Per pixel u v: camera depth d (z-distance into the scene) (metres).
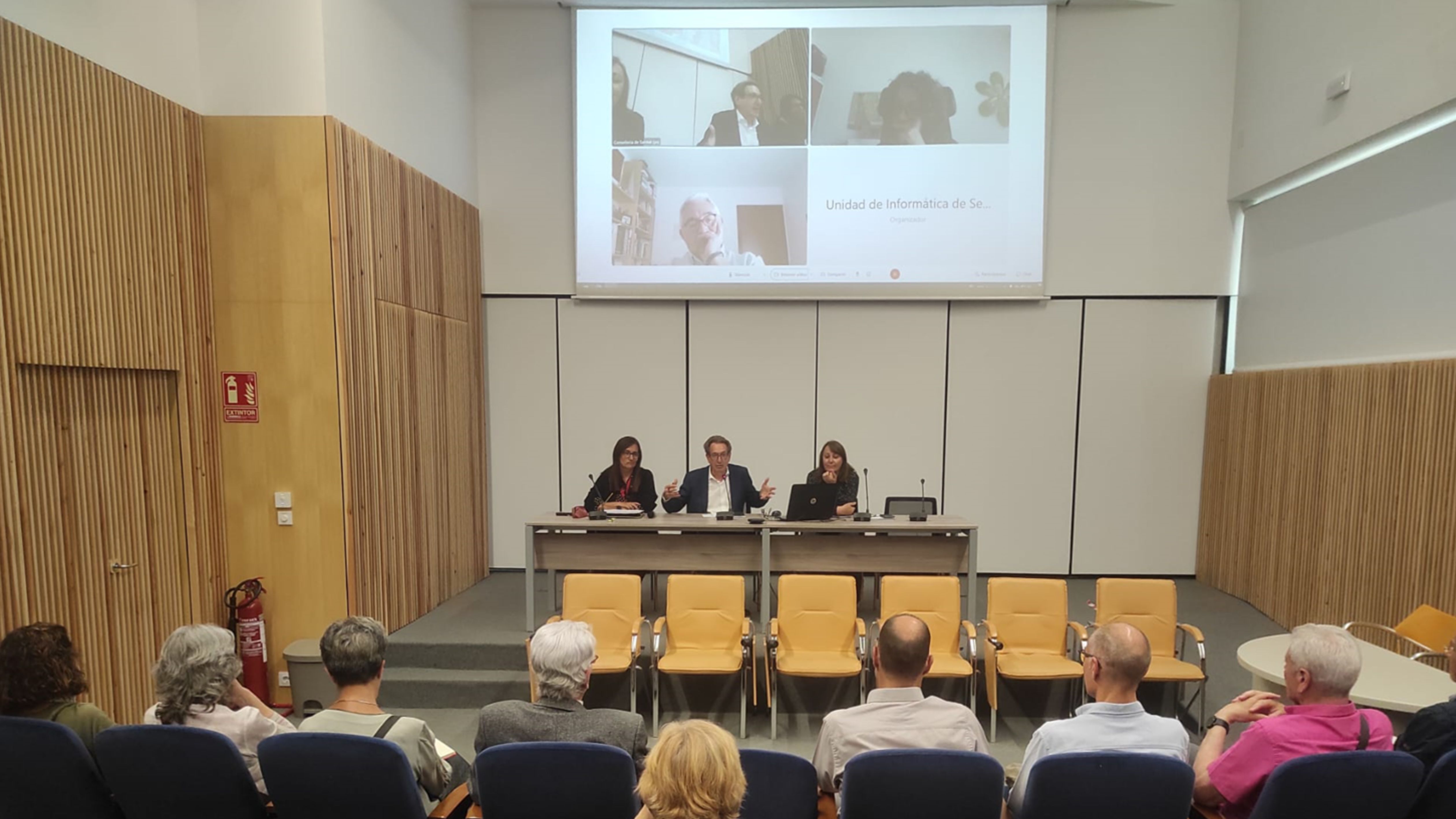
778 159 5.96
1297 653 2.05
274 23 3.93
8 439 2.91
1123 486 6.14
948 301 6.08
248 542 4.08
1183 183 5.96
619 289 6.06
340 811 1.89
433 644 4.30
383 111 4.57
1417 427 3.94
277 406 4.04
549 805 1.84
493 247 6.14
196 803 1.94
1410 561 3.96
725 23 5.91
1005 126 5.87
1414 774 1.78
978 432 6.14
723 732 1.50
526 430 6.25
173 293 3.73
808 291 6.02
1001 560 6.20
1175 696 3.85
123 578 3.48
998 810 1.82
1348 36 4.57
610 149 5.98
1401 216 4.20
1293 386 4.98
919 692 2.18
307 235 3.98
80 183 3.20
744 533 4.39
